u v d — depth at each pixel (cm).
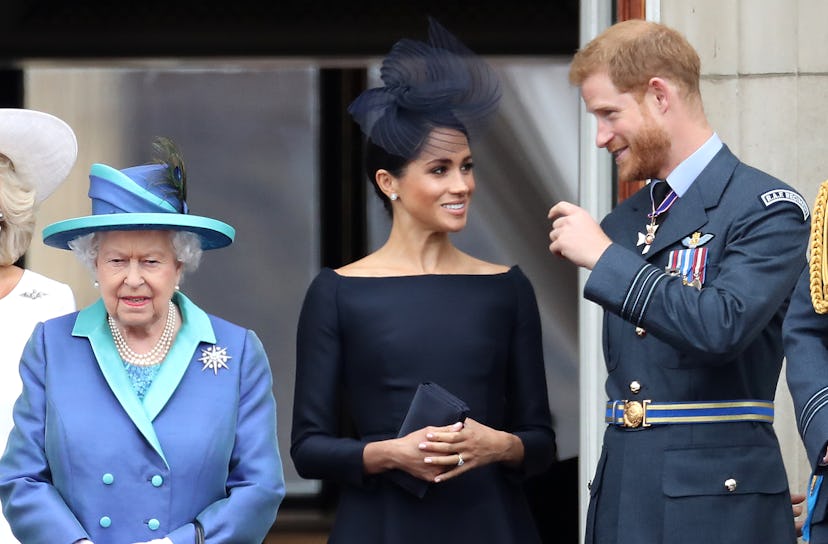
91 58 2797
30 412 1416
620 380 1518
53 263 2684
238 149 2775
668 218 1514
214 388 1432
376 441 1655
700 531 1451
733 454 1466
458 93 1694
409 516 1644
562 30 2744
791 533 1488
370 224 2745
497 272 1744
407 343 1672
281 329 2730
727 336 1415
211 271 2733
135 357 1437
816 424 1311
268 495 1428
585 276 2053
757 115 1939
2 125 1720
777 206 1466
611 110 1511
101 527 1379
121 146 2783
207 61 2802
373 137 1716
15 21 2772
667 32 1515
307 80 2783
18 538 1393
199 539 1376
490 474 1670
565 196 2659
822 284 1340
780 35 1936
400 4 2795
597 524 1515
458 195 1705
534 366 1717
